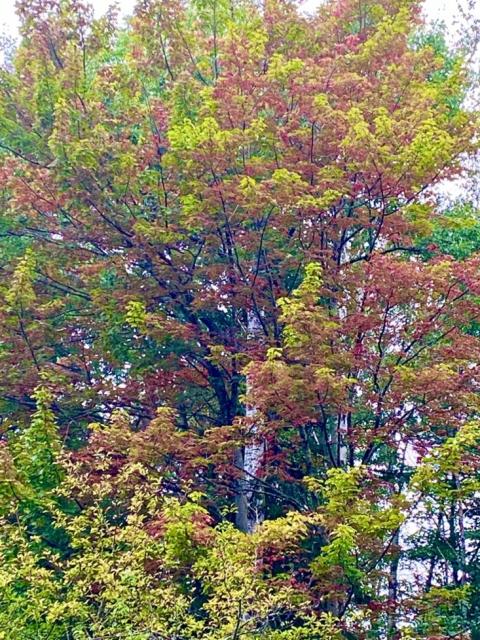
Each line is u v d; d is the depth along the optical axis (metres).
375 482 9.41
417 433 10.37
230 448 9.77
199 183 10.09
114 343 11.39
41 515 8.94
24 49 12.17
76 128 10.52
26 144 11.52
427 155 9.62
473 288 9.32
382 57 11.42
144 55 12.18
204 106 10.48
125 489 8.37
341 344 9.60
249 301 10.97
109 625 6.89
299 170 10.51
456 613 13.44
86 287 12.19
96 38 12.38
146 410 11.74
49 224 11.89
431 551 15.47
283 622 8.11
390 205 10.94
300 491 11.55
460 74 12.36
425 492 8.59
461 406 9.34
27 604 7.07
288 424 9.45
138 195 11.20
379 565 11.15
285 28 11.91
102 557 6.94
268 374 8.74
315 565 8.03
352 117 9.66
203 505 10.48
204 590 7.46
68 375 11.33
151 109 11.80
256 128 9.98
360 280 9.98
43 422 9.06
